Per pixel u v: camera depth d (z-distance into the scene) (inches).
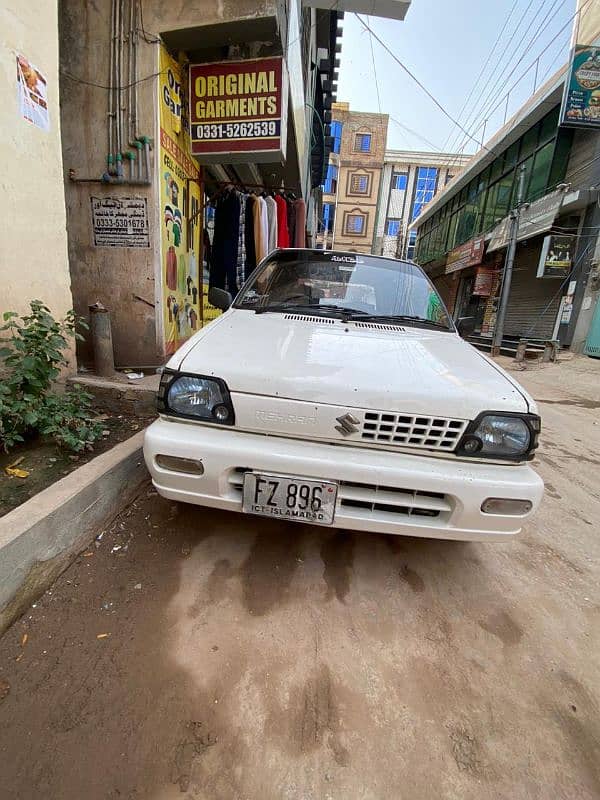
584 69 340.2
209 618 63.2
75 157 145.5
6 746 44.4
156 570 72.1
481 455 64.1
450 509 63.8
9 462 85.4
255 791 42.4
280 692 52.8
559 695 55.9
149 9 136.1
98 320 131.0
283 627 62.9
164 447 64.3
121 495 86.4
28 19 96.7
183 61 156.3
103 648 56.7
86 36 138.6
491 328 568.7
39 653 55.3
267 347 73.8
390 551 84.0
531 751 48.6
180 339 173.2
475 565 82.7
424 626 65.9
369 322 96.6
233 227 174.7
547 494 121.6
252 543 81.4
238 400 64.2
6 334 96.7
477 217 641.0
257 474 63.3
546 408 237.9
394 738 48.6
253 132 151.1
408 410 62.6
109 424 113.9
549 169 434.6
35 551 62.8
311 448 63.6
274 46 145.2
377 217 1278.3
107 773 42.8
